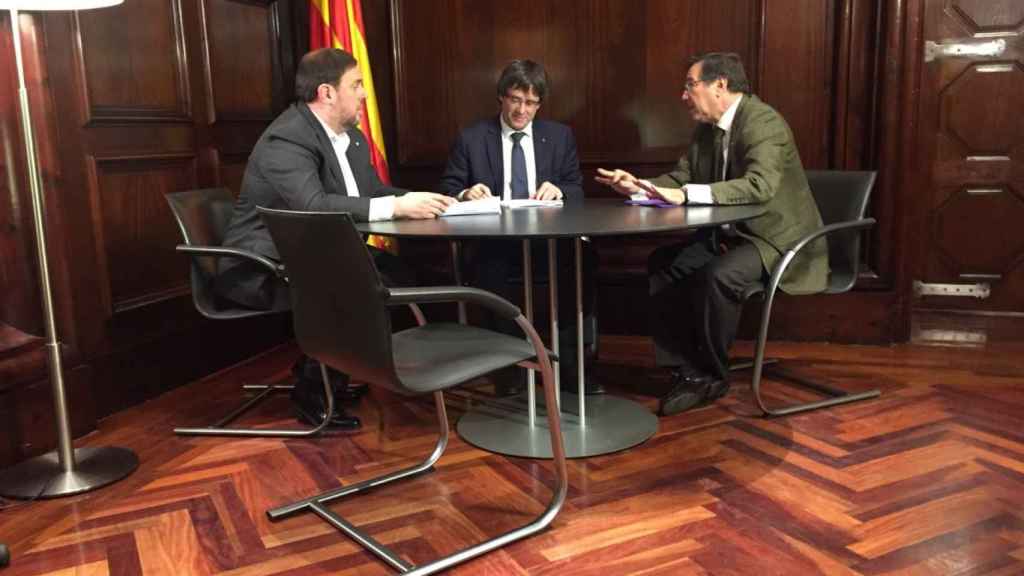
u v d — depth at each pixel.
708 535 1.91
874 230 3.45
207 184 3.32
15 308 2.47
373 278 1.54
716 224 2.21
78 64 2.67
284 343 3.86
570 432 2.53
